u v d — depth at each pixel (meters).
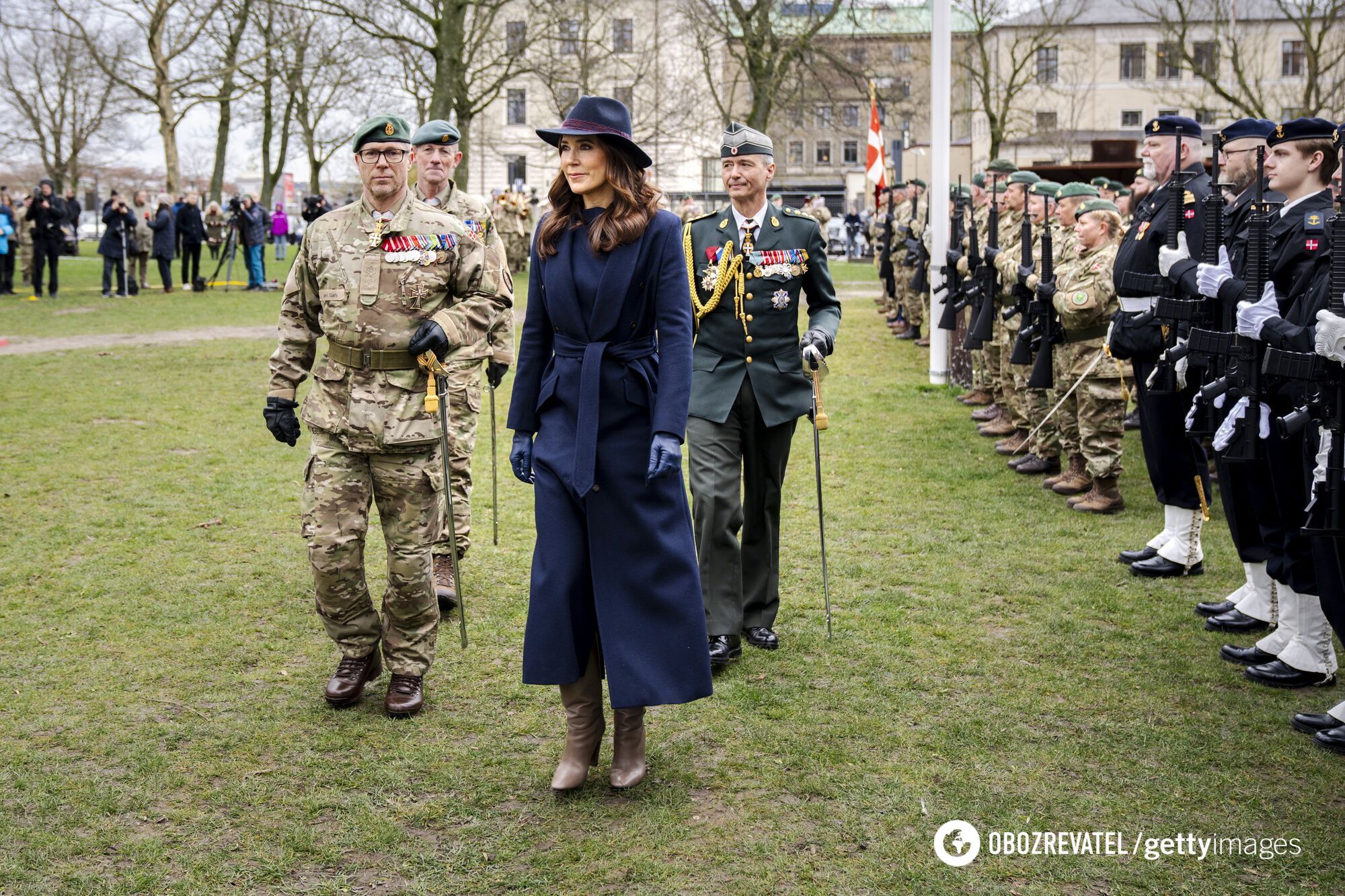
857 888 3.16
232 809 3.57
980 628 5.12
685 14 32.75
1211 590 5.64
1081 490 7.38
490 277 4.32
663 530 3.69
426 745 4.02
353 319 4.17
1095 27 55.59
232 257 23.91
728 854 3.32
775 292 4.84
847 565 6.00
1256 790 3.69
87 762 3.87
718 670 4.69
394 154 4.21
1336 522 3.73
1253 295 4.20
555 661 3.61
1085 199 7.16
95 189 54.97
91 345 14.50
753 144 4.84
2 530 6.50
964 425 9.68
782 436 4.93
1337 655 5.02
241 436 9.15
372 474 4.27
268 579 5.75
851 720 4.20
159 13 30.39
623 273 3.63
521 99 51.41
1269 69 48.12
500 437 9.22
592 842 3.39
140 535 6.46
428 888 3.16
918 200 15.26
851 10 32.19
